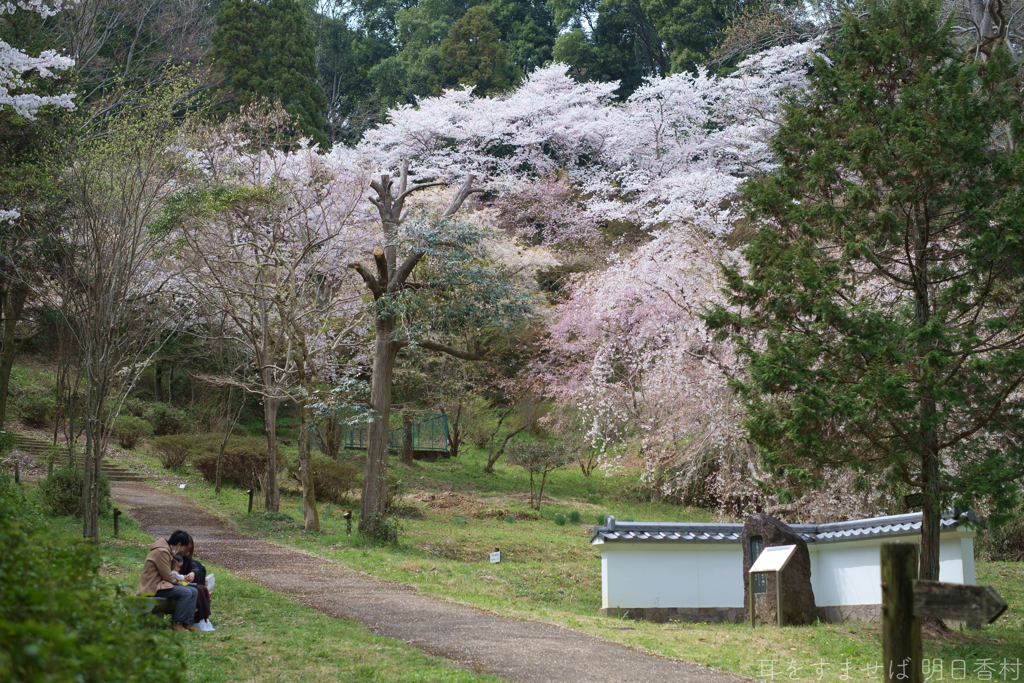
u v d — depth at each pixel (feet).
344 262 68.28
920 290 30.76
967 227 28.86
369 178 63.98
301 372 59.26
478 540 57.67
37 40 66.33
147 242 43.55
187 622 24.93
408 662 22.39
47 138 53.88
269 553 48.26
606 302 70.38
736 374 53.26
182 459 83.71
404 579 41.70
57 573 9.70
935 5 31.63
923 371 28.07
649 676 22.29
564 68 116.16
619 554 38.32
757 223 33.81
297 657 22.13
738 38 88.07
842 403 26.50
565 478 89.15
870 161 29.04
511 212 106.11
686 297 60.08
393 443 97.45
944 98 28.86
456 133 110.83
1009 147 41.39
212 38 114.62
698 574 38.99
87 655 7.70
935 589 14.06
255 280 61.52
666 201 90.02
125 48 100.94
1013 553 53.83
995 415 28.58
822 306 27.89
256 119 79.92
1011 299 30.45
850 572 38.50
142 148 45.85
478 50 136.15
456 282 59.57
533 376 87.25
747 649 27.50
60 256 49.21
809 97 33.68
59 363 60.85
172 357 94.27
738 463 57.62
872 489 40.68
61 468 52.85
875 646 27.91
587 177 111.34
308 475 58.85
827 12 72.54
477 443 99.76
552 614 34.22
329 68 155.94
